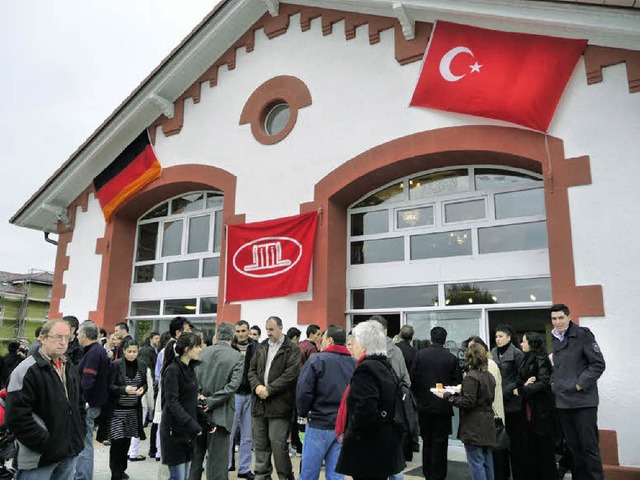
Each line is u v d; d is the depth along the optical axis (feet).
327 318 28.43
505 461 19.95
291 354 19.02
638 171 22.24
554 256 23.17
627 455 20.36
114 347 27.48
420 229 29.09
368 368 12.91
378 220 30.71
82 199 41.39
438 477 19.43
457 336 27.30
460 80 26.25
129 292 39.52
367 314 29.94
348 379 16.67
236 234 32.42
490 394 17.47
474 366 17.72
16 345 31.27
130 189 38.11
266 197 32.01
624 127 22.80
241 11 34.32
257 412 19.01
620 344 21.29
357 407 12.59
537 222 26.13
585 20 23.16
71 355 23.58
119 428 19.56
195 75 37.14
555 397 18.17
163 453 15.48
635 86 22.77
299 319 29.12
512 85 24.91
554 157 23.94
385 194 30.73
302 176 30.94
